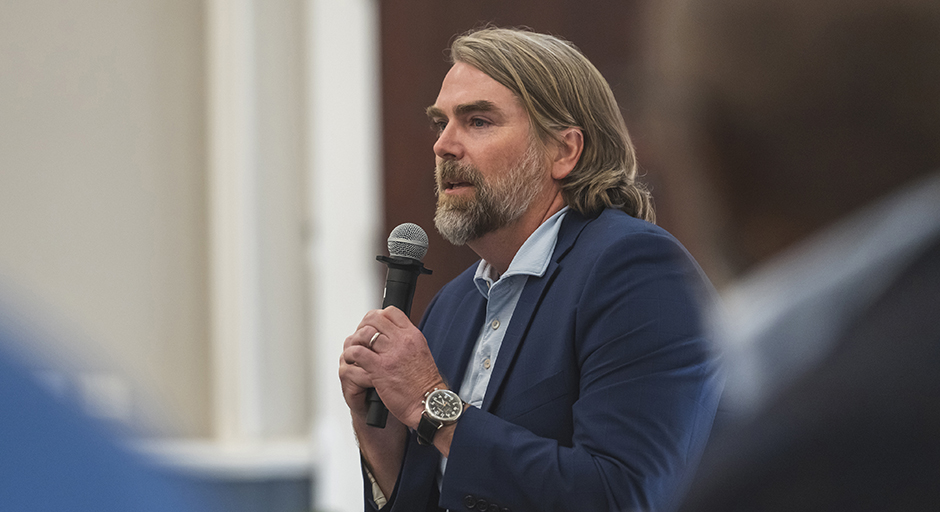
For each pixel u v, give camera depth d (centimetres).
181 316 1362
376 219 1272
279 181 1348
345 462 1268
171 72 1372
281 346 1341
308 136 1349
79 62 1343
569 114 522
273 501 1291
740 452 120
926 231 110
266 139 1343
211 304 1370
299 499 1299
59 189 1327
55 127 1330
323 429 1282
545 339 477
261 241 1337
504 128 519
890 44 105
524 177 516
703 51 117
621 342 448
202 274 1374
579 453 434
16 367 74
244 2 1337
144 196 1355
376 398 491
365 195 1280
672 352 443
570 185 519
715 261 123
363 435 520
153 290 1352
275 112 1348
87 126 1342
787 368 118
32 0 1329
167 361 1352
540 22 1058
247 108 1333
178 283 1364
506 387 481
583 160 527
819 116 109
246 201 1330
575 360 469
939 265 109
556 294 484
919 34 104
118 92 1355
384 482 532
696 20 119
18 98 1318
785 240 115
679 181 125
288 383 1341
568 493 424
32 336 83
